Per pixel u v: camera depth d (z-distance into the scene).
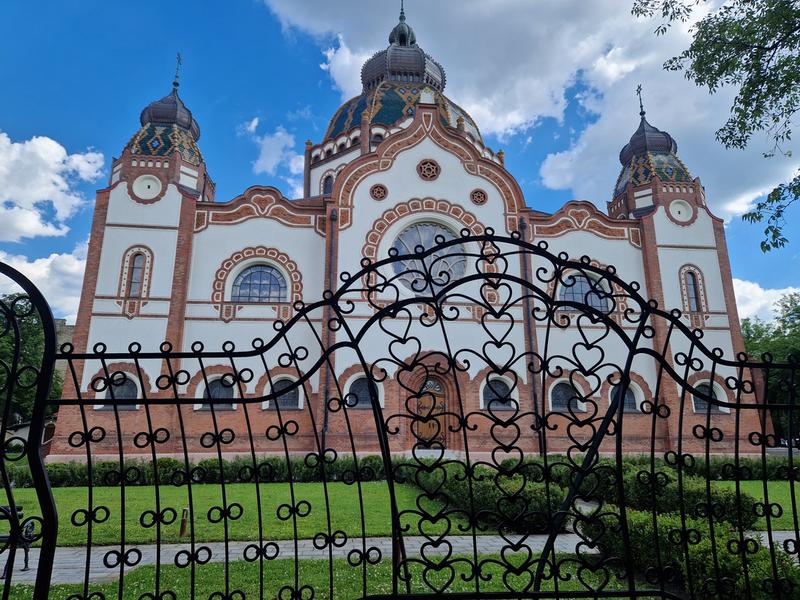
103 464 16.50
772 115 10.05
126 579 7.23
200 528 10.14
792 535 10.00
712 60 10.02
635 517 7.68
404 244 22.27
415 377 20.59
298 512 4.35
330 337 20.67
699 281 23.84
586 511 11.43
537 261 23.12
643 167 26.03
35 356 28.23
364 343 20.56
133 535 9.71
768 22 9.38
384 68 33.91
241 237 22.05
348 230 21.70
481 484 10.87
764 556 5.88
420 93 27.86
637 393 22.27
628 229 24.44
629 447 21.42
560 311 22.59
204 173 24.00
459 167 23.02
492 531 10.20
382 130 29.05
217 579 7.14
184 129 24.27
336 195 21.92
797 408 4.61
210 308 21.11
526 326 21.50
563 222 23.94
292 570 7.56
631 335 22.80
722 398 22.52
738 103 10.03
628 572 4.36
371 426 19.77
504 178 23.16
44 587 3.79
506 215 22.81
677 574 6.94
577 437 21.12
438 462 4.34
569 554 8.47
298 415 20.11
